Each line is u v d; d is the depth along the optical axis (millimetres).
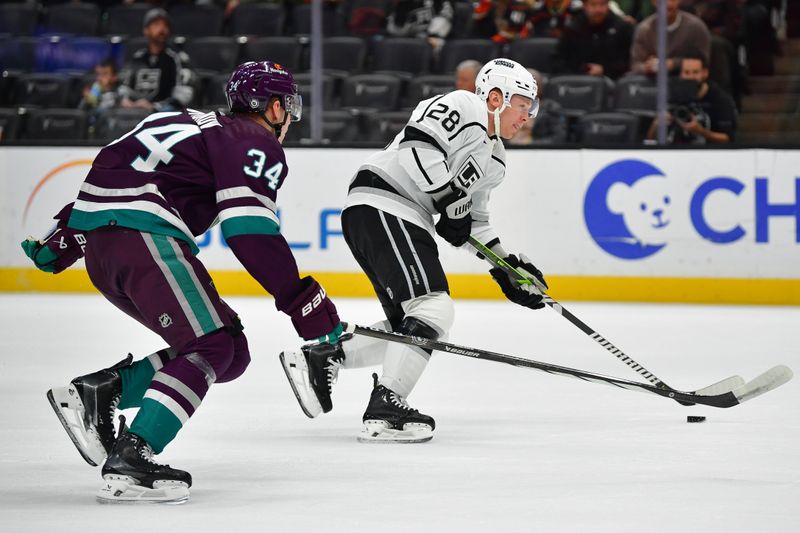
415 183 14414
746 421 15391
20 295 31609
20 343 22812
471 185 14711
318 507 10750
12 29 39875
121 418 11109
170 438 10914
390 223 14492
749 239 29062
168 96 34438
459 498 11117
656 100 32812
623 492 11359
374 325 14906
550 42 35031
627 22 34281
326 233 30875
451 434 14570
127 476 10789
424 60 36438
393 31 37375
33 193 31953
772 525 10055
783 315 27219
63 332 24406
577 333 24438
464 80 31922
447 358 21391
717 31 33438
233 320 11758
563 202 29906
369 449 13617
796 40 33688
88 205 11102
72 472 12320
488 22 36469
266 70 11859
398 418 14016
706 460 12914
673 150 29328
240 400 17000
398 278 14414
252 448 13680
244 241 10758
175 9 39531
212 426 15078
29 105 37125
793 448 13594
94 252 11125
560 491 11406
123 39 37781
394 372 14172
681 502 10922
